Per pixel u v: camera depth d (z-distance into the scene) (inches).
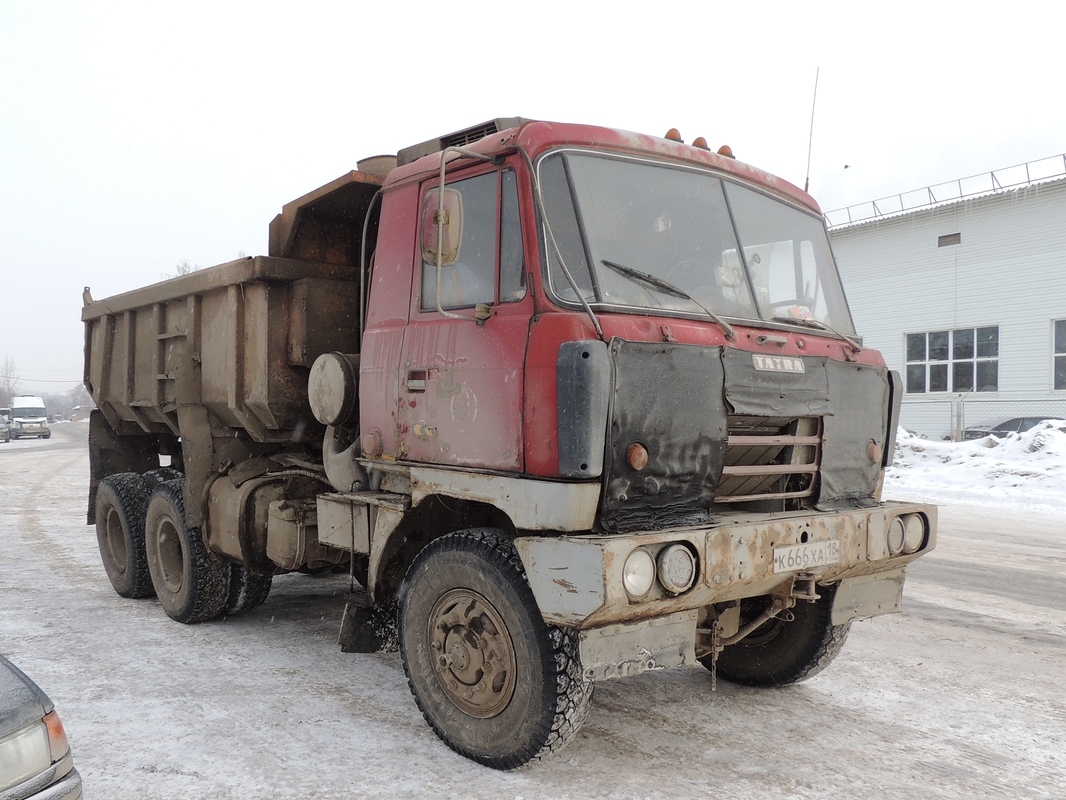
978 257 1008.2
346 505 191.9
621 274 152.6
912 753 163.3
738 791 145.6
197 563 248.5
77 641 237.3
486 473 150.9
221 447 256.4
